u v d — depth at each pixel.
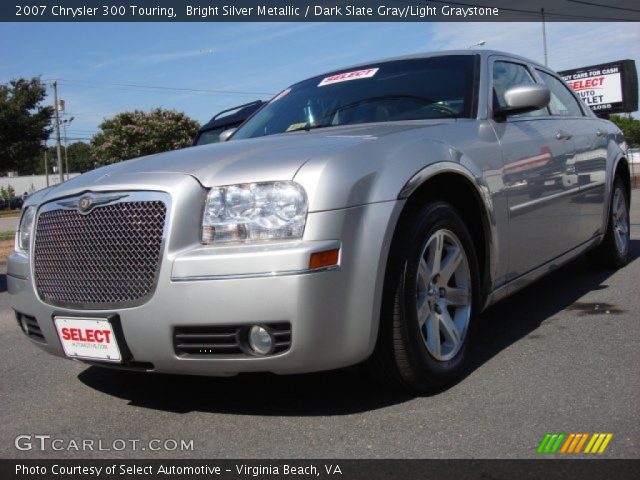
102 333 2.62
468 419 2.55
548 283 5.00
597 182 4.70
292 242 2.40
